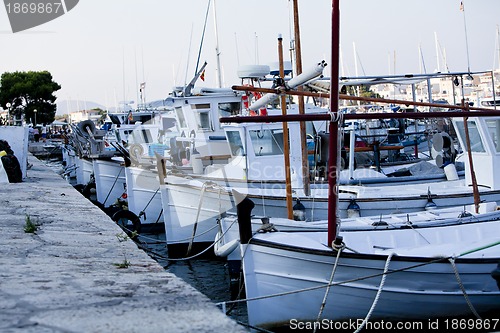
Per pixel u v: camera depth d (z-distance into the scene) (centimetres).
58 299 525
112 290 561
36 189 1575
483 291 796
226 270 1311
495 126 1219
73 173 3192
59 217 1079
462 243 834
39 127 6600
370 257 773
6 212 1131
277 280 815
